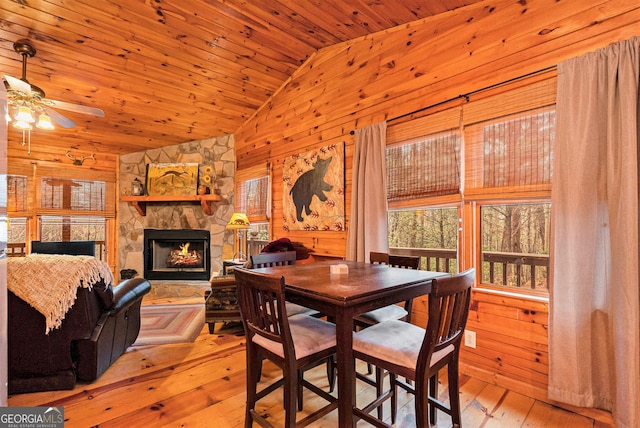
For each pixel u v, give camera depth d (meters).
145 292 2.88
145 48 3.24
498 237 2.42
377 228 2.96
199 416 1.84
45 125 2.83
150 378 2.29
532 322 2.08
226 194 5.16
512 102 2.20
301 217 3.94
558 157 1.93
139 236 5.26
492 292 2.27
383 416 1.85
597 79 1.80
